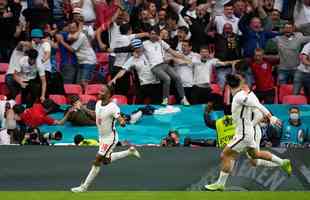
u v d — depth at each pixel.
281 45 46.03
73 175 33.31
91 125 41.12
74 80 44.84
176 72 43.94
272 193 32.25
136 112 41.94
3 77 45.06
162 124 42.06
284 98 44.84
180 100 43.34
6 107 40.31
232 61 45.09
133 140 41.16
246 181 33.78
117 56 44.66
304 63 44.81
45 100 41.66
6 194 31.16
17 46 43.50
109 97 31.22
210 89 43.44
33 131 37.59
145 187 33.53
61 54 44.97
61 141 39.62
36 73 43.22
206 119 40.75
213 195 31.14
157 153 33.81
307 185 34.12
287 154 34.31
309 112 43.03
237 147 31.05
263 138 38.72
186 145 38.22
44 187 33.12
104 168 33.53
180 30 44.69
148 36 45.22
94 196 30.56
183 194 31.44
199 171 33.69
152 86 43.44
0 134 38.81
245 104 30.36
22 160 33.19
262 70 44.28
